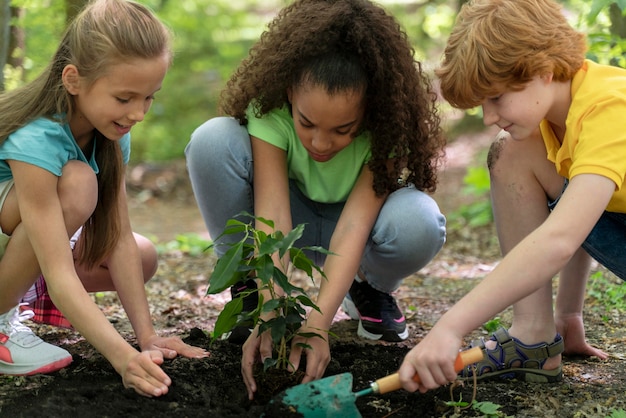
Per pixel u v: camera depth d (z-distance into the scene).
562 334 2.48
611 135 1.91
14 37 3.95
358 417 1.88
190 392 2.10
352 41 2.16
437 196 6.74
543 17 2.02
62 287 2.08
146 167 8.55
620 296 3.10
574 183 1.90
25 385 2.18
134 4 2.14
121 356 2.05
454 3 8.88
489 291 1.84
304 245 2.79
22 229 2.18
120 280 2.42
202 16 11.45
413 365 1.84
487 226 5.36
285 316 2.04
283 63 2.19
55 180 2.12
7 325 2.29
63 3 4.67
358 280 2.74
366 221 2.40
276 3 13.33
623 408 2.06
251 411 1.96
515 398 2.14
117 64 2.04
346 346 2.54
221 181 2.52
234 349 2.44
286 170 2.51
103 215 2.38
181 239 5.19
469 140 8.31
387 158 2.37
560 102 2.07
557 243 1.83
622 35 3.83
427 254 2.50
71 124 2.21
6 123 2.14
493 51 1.97
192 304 3.30
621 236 2.21
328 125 2.18
